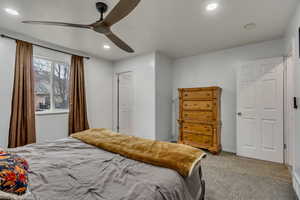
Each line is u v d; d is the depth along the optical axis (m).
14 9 1.93
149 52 3.66
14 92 2.59
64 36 2.75
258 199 1.70
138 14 2.05
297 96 1.88
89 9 1.93
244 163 2.65
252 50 3.08
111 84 4.41
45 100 3.14
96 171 1.16
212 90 3.17
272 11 1.97
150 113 3.69
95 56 3.97
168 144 1.64
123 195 0.86
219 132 3.33
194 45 3.19
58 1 1.77
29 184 0.97
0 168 0.79
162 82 3.85
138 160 1.37
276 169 2.41
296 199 1.69
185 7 1.90
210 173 2.29
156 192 0.90
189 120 3.43
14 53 2.62
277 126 2.66
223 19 2.18
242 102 3.00
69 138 2.13
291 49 2.22
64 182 1.00
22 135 2.65
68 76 3.49
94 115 3.95
